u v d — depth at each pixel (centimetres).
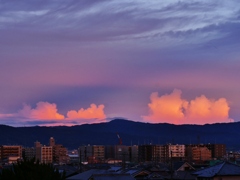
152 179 11838
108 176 9150
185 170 13875
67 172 11938
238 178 9531
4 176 7250
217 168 9800
